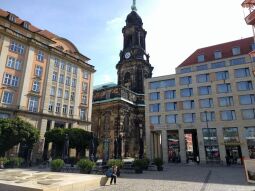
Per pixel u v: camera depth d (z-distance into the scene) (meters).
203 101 54.75
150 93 62.09
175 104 57.94
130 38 90.44
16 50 44.56
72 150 51.38
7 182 13.73
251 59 52.34
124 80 85.19
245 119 49.53
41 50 49.25
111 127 71.94
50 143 46.47
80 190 14.39
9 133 33.12
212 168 36.72
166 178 22.33
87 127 57.12
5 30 42.62
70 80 55.09
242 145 48.34
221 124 51.44
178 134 55.75
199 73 57.06
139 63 84.44
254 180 16.77
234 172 28.84
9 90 42.06
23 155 41.69
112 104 74.06
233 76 53.09
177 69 61.41
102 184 17.25
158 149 61.66
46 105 47.72
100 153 70.75
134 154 73.56
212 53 60.62
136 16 92.25
